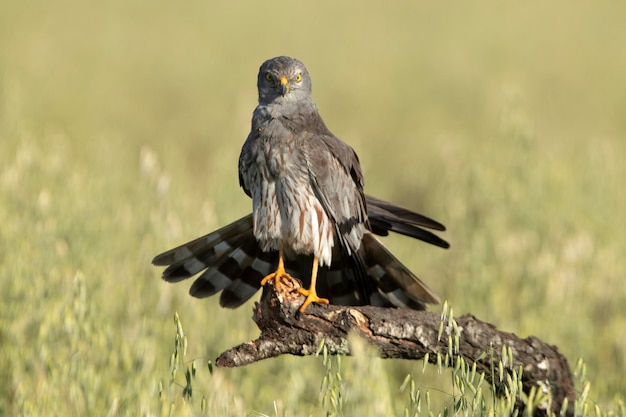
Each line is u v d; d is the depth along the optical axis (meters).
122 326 10.09
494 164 14.85
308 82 9.31
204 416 7.12
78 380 8.40
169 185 13.20
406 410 6.08
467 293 12.05
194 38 31.62
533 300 11.88
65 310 8.86
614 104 26.92
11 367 9.30
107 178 13.57
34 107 21.97
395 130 24.44
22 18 30.06
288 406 8.52
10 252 10.48
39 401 8.38
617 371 10.84
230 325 10.84
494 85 27.84
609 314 12.34
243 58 30.39
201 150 21.19
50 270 10.30
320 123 9.34
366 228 8.86
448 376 10.56
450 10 37.75
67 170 13.43
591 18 36.97
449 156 17.06
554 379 6.92
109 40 29.81
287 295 7.35
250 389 9.55
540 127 21.27
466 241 13.42
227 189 13.48
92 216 11.89
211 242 8.89
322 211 8.81
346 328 7.07
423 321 6.98
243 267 9.05
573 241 13.05
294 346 7.27
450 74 29.78
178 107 24.78
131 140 21.53
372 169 18.70
